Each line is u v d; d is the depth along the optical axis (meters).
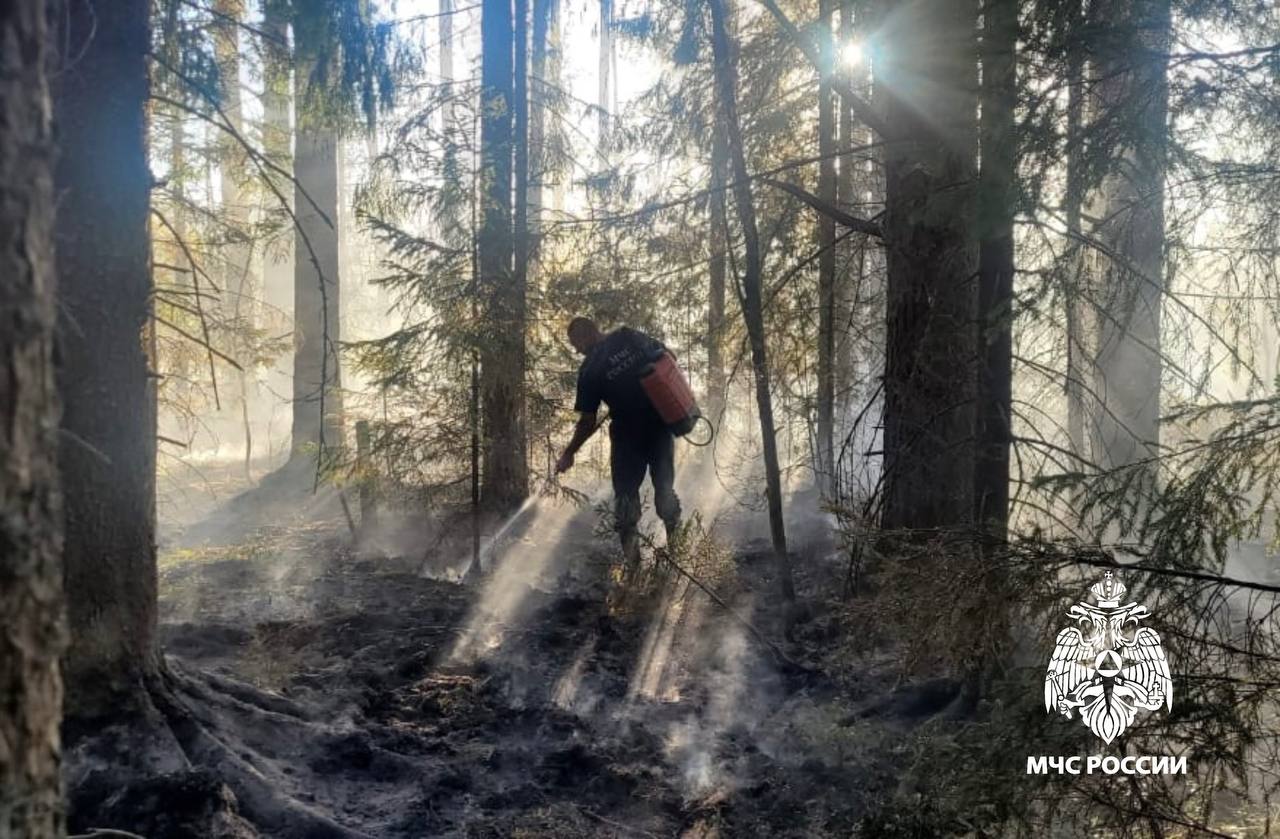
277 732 3.57
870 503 5.07
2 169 1.30
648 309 6.79
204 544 8.68
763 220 7.10
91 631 3.19
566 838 3.18
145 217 3.36
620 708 4.42
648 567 6.02
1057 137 3.20
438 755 3.76
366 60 4.76
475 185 6.62
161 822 2.80
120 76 3.20
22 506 1.35
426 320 6.71
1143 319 5.61
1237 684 2.38
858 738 3.69
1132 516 2.69
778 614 5.82
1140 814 2.43
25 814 1.36
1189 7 3.39
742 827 3.33
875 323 7.15
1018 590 2.76
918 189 4.80
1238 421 2.55
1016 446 4.16
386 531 8.52
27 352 1.35
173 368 8.45
